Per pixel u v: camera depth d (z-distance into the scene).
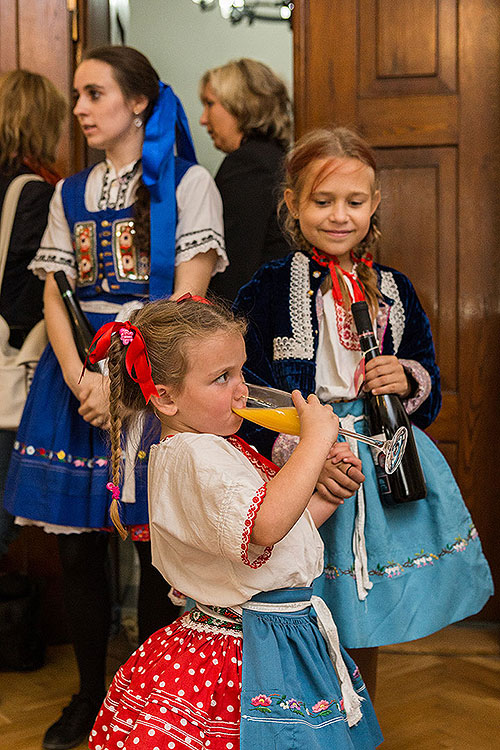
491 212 2.78
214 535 1.20
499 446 2.81
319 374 1.73
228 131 2.78
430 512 1.71
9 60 2.86
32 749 2.10
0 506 2.36
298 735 1.22
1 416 2.32
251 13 5.04
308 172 1.75
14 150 2.45
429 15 2.77
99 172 2.24
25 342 2.39
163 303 1.40
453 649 2.69
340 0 2.78
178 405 1.33
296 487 1.21
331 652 1.37
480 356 2.80
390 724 2.18
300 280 1.78
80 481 2.12
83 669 2.19
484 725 2.18
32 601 2.64
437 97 2.78
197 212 2.18
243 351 1.36
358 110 2.80
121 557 3.19
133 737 1.22
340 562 1.62
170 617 2.19
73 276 2.26
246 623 1.28
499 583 2.82
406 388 1.69
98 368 2.06
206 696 1.25
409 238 2.81
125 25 3.89
